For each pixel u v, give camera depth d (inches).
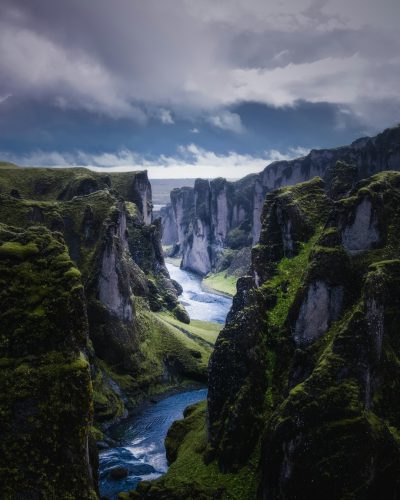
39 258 1668.3
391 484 1561.3
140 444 2711.6
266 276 2484.0
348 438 1534.2
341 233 2081.7
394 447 1589.6
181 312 5128.0
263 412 1924.2
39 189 5536.4
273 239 2591.0
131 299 3791.8
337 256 1990.7
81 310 1612.9
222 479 1820.9
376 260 2022.6
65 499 1378.0
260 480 1706.4
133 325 3762.3
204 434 2134.6
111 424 2984.7
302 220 2490.2
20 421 1406.3
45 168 5915.4
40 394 1448.1
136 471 2354.8
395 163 6471.5
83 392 1501.0
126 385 3417.8
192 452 2084.2
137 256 5408.5
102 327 3486.7
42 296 1581.0
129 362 3570.4
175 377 3821.4
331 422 1566.2
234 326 2049.7
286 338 2042.3
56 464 1407.5
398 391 1756.9
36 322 1535.4
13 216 3501.5
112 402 3125.0
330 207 2564.0
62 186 5541.3
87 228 3757.4
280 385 1971.0
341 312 1952.5
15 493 1325.0
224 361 2004.2
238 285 2204.7
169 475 1958.7
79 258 3659.0
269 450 1619.1
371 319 1707.7
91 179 5433.1
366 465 1512.1
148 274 5359.3
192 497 1764.3
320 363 1678.2
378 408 1704.0
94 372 3149.6
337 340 1689.2
